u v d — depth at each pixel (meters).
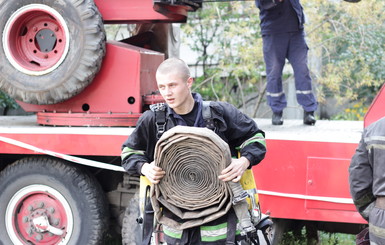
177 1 5.00
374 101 3.99
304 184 4.23
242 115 3.20
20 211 4.91
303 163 4.23
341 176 4.14
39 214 4.82
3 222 4.87
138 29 5.82
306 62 5.39
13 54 4.85
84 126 4.78
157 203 3.12
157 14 4.98
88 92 4.88
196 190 3.03
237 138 3.21
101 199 4.85
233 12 9.64
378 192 3.00
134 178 4.84
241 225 3.03
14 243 4.85
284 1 5.28
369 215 3.07
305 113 5.43
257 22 9.11
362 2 8.48
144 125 3.16
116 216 5.08
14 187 4.83
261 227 3.20
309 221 5.24
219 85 10.14
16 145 4.73
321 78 8.91
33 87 4.79
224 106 3.16
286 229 5.08
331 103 10.49
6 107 8.81
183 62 3.06
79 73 4.70
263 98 10.37
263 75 9.81
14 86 4.83
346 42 9.34
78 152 4.60
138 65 4.79
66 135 4.61
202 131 2.93
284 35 5.35
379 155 2.99
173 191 3.06
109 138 4.54
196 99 3.16
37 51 4.89
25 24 4.91
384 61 9.24
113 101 4.84
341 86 9.89
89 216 4.74
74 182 4.74
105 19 5.04
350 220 4.14
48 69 4.76
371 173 3.09
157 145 3.01
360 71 9.27
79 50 4.70
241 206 3.05
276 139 4.29
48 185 4.79
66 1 4.71
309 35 8.87
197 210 3.07
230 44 9.55
